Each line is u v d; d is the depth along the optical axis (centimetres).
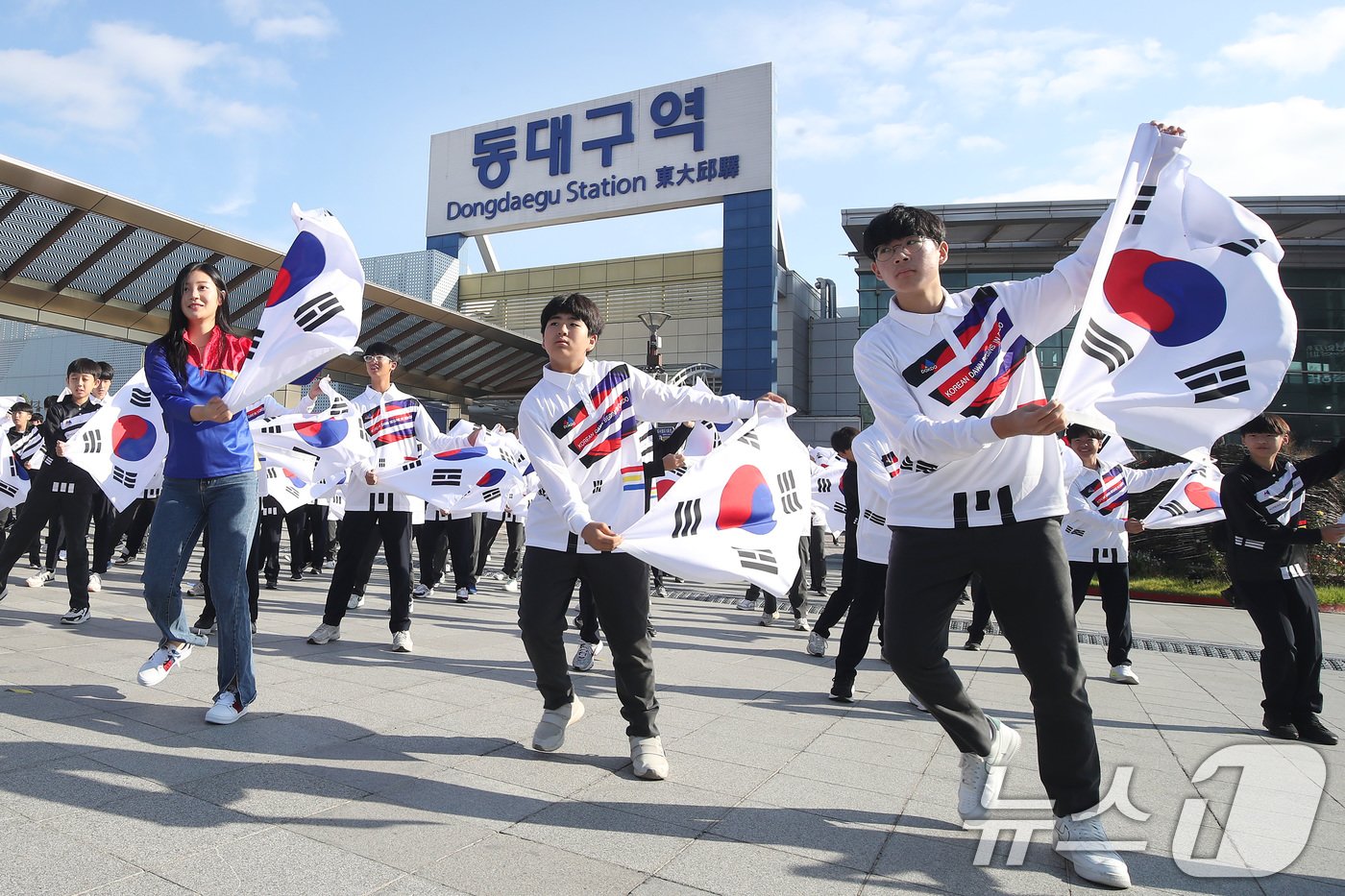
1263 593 420
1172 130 265
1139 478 549
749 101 2823
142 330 1744
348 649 525
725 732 377
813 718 412
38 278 1531
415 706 390
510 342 2442
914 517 261
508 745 336
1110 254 246
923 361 260
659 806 276
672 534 312
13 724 320
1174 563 1266
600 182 2972
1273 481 422
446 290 3114
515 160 3116
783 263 3275
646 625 312
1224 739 401
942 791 303
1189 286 260
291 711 368
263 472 711
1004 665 607
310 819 249
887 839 255
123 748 301
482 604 806
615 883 217
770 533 339
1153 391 249
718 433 587
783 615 842
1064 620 244
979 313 262
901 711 438
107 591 720
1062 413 211
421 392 2606
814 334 3422
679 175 2869
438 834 244
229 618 345
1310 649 406
